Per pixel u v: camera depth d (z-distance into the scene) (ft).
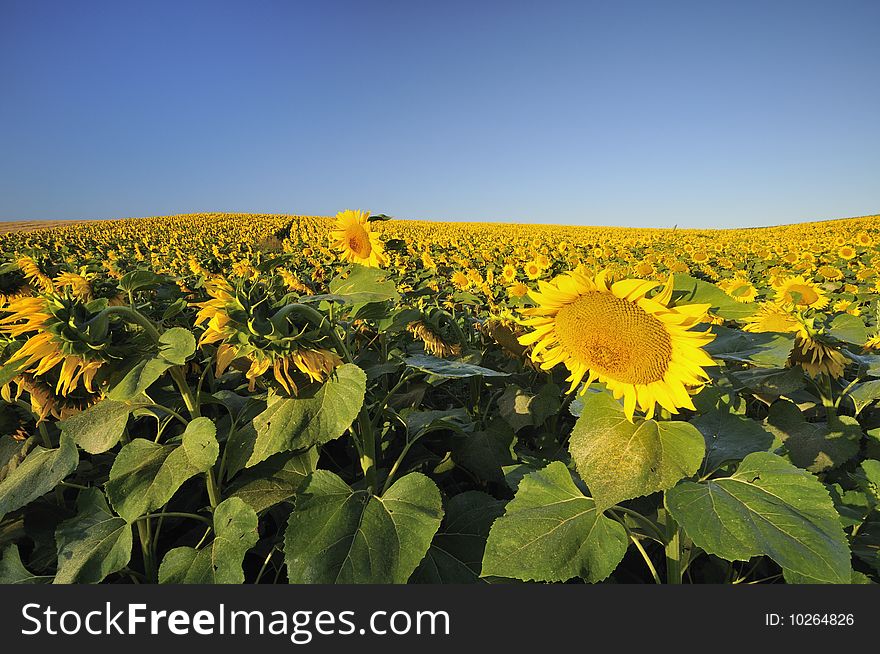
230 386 12.96
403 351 15.79
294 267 27.17
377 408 9.05
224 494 8.51
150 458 7.70
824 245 68.28
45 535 9.36
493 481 10.89
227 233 130.72
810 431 10.11
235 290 6.93
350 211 13.41
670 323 5.63
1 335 8.57
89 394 7.91
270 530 10.37
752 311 6.05
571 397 12.55
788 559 5.09
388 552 6.68
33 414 9.50
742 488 6.02
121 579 9.01
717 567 8.54
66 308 6.68
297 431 7.09
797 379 10.47
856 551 7.41
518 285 15.80
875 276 37.24
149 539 8.50
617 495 5.67
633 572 8.84
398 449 12.38
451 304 21.20
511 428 11.21
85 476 11.13
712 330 7.30
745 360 6.53
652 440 5.95
